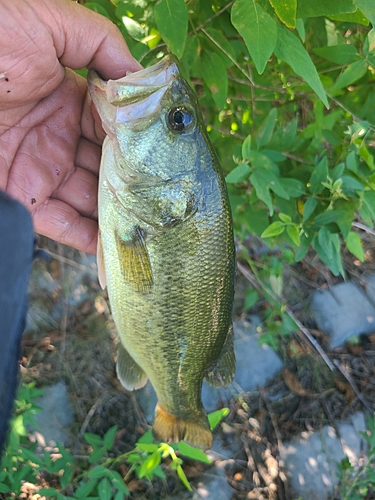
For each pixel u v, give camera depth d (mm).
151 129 226
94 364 500
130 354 273
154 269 243
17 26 208
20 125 256
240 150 310
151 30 263
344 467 457
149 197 237
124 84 217
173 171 235
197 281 249
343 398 542
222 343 283
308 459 498
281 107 353
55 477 429
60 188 282
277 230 303
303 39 228
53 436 454
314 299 588
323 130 304
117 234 242
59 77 241
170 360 268
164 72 224
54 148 270
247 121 347
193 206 240
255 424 506
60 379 484
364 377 559
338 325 577
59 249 517
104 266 254
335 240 305
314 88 193
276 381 535
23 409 359
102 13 251
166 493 456
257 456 491
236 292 551
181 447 316
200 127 239
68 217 288
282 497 475
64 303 514
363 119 306
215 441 492
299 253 320
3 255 139
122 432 475
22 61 220
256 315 556
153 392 496
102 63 237
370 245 633
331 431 519
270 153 289
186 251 243
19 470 360
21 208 148
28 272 146
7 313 137
